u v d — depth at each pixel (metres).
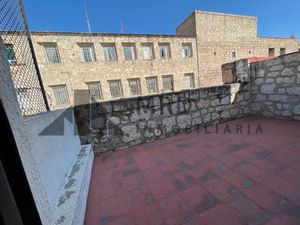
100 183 2.20
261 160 2.25
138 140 3.42
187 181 2.02
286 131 3.11
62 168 1.87
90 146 2.91
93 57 10.12
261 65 4.06
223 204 1.59
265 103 4.11
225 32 13.00
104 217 1.61
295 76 3.43
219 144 2.96
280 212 1.42
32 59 2.10
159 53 11.53
